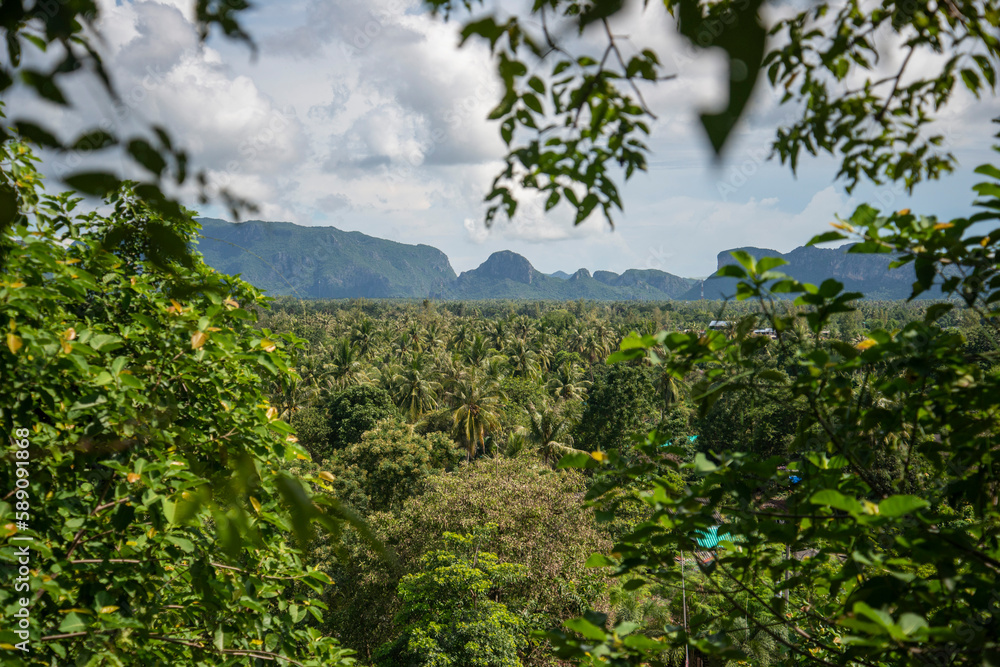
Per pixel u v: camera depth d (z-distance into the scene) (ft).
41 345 9.70
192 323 13.19
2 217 2.07
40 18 2.12
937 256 7.22
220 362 14.23
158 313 14.07
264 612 12.78
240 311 13.24
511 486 54.65
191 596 13.33
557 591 47.44
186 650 13.24
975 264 6.97
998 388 7.02
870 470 7.77
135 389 10.28
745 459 7.30
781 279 6.93
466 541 45.93
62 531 11.13
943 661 5.90
